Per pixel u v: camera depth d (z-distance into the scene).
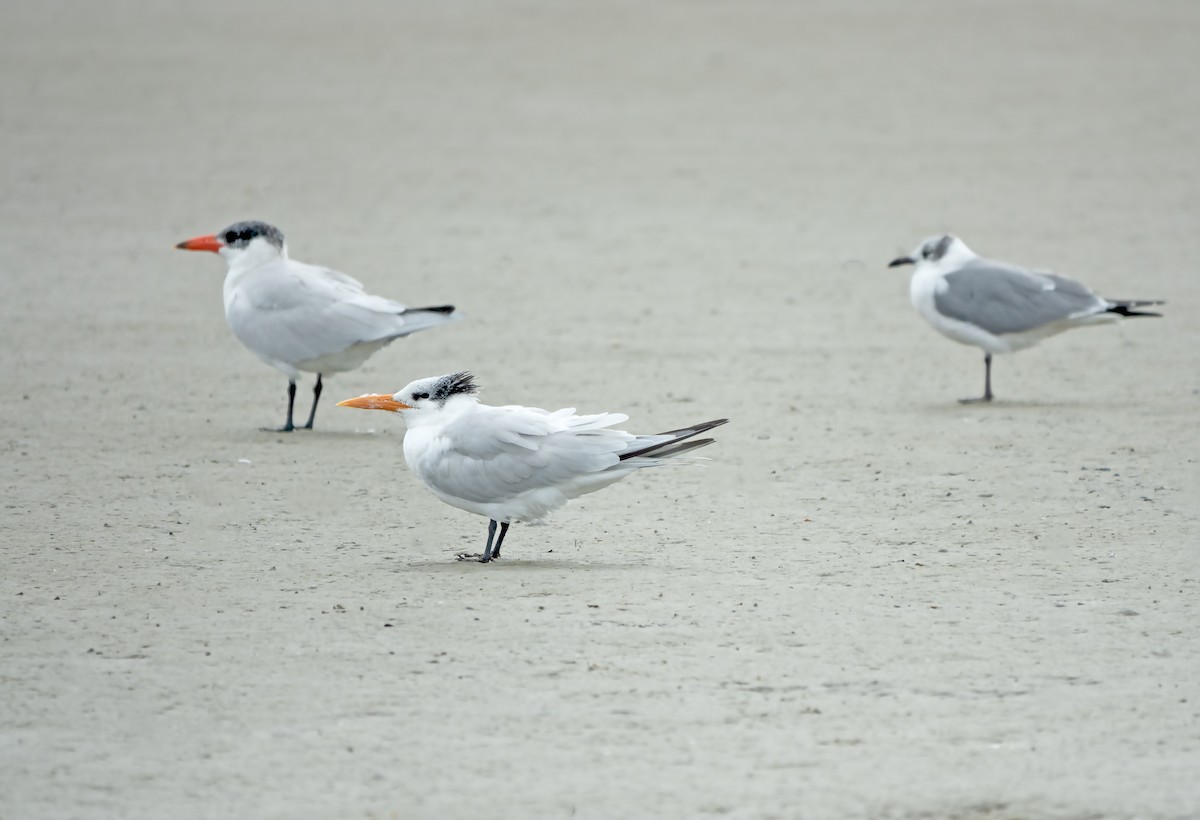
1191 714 8.68
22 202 34.03
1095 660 9.51
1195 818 7.51
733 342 22.44
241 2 62.16
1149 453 15.65
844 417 17.69
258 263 17.42
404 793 7.77
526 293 26.14
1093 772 7.98
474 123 43.94
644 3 61.94
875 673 9.29
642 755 8.18
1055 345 22.38
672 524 13.16
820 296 26.08
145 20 58.50
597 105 46.38
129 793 7.78
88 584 11.17
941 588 11.05
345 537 12.73
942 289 18.66
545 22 58.75
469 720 8.61
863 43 54.88
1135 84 48.22
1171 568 11.55
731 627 10.11
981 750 8.24
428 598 10.77
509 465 11.52
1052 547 12.22
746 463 15.45
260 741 8.36
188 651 9.68
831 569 11.59
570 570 11.58
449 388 12.02
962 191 35.66
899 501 13.86
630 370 20.44
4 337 22.20
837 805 7.65
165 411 18.05
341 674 9.27
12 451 15.76
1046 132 42.31
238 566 11.70
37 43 54.00
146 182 36.44
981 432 16.80
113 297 25.45
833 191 35.94
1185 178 36.72
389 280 26.97
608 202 34.91
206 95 47.22
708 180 37.22
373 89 48.41
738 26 57.81
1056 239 30.42
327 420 17.94
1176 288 25.97
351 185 36.53
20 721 8.62
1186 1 60.81
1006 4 60.84
